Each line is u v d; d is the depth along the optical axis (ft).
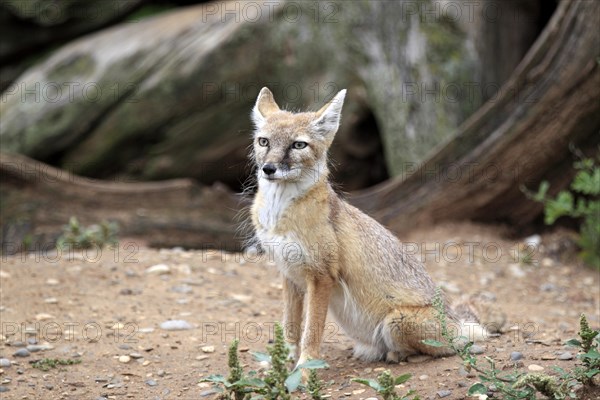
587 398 21.85
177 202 51.98
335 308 27.30
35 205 49.62
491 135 46.85
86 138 59.67
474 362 22.47
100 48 60.80
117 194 51.49
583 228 45.52
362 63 56.75
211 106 58.65
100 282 35.50
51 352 27.84
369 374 25.66
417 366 25.88
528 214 48.91
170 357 27.89
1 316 30.78
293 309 26.91
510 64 56.85
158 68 58.34
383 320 26.55
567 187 47.65
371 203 50.14
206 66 57.72
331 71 57.62
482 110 46.85
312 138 26.08
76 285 34.86
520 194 48.16
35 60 66.18
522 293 39.70
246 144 60.13
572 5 41.52
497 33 55.31
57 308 32.14
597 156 45.52
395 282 26.53
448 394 22.75
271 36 57.62
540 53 43.98
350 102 58.23
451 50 53.83
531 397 21.09
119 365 27.07
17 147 59.41
